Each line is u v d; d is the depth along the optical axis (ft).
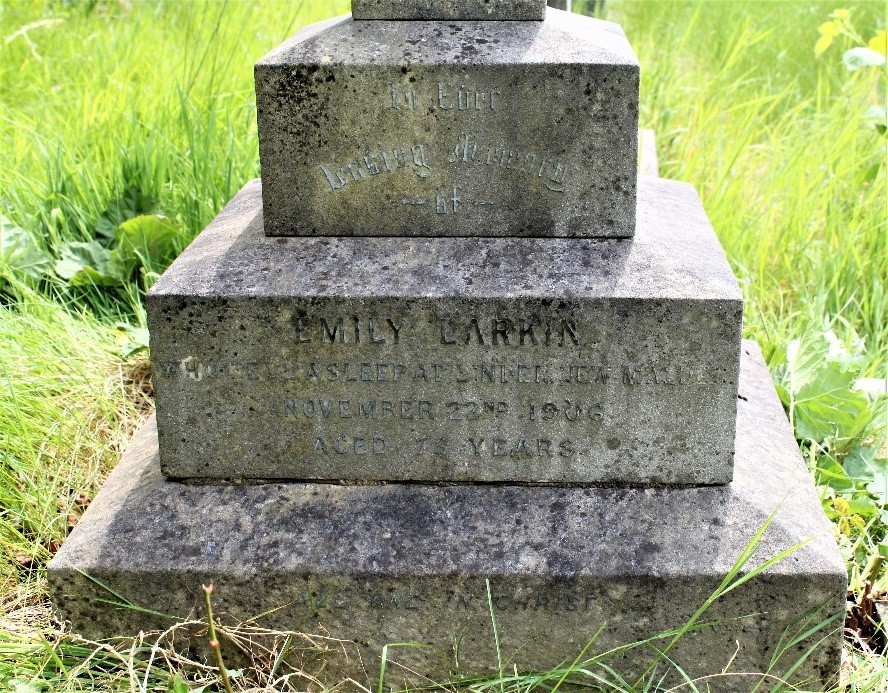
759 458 4.95
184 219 7.16
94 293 6.82
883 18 11.10
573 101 4.63
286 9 10.15
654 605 4.56
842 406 5.67
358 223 4.82
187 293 4.61
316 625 4.65
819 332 6.05
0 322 6.19
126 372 6.20
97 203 7.29
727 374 4.61
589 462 4.74
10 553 5.15
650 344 4.58
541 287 4.58
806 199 7.54
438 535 4.65
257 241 4.83
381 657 4.68
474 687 4.55
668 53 10.56
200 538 4.67
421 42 4.66
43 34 10.11
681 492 4.73
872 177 7.55
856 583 5.05
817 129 8.56
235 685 4.62
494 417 4.70
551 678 4.64
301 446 4.77
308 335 4.63
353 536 4.65
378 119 4.68
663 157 9.05
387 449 4.76
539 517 4.68
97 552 4.65
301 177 4.77
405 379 4.67
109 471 5.61
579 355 4.61
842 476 5.43
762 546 4.57
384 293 4.58
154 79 8.65
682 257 4.73
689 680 4.47
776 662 4.59
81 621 4.68
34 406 5.74
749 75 10.57
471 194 4.76
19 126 7.90
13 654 4.64
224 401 4.73
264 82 4.66
